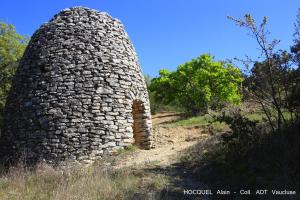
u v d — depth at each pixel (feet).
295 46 32.42
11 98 44.93
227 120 33.40
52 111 40.88
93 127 40.83
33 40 46.29
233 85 80.64
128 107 43.65
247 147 31.83
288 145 28.68
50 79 42.24
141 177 32.04
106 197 27.02
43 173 35.24
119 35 46.68
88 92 41.78
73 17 45.42
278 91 32.40
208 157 34.73
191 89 86.79
